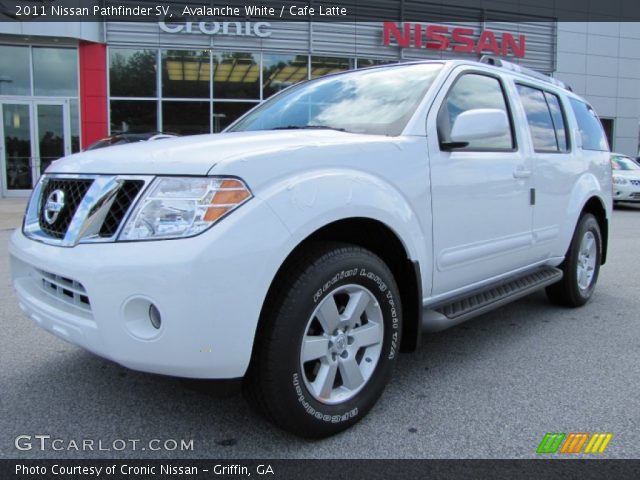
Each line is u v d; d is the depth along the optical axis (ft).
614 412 9.30
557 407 9.49
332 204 7.85
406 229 9.09
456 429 8.71
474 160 10.78
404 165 9.22
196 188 7.04
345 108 11.04
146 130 53.16
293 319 7.54
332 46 57.41
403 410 9.36
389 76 11.53
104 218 7.45
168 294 6.69
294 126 11.14
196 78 53.67
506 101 12.51
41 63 50.93
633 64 76.59
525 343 12.91
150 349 6.89
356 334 8.62
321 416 8.05
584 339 13.23
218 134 9.71
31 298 8.55
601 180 16.69
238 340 6.99
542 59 70.49
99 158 8.12
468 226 10.66
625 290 18.54
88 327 7.34
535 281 13.29
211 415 9.14
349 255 8.24
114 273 6.93
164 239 6.91
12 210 41.81
